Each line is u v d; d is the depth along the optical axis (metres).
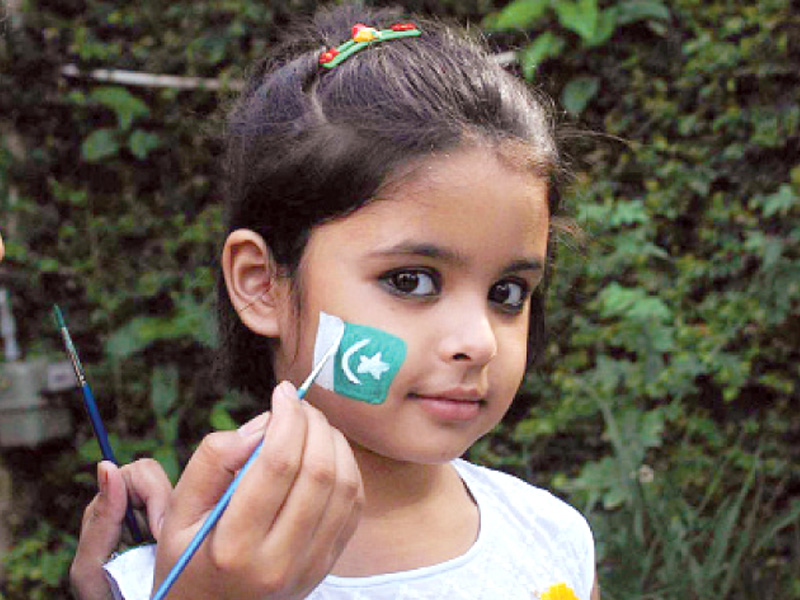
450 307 1.06
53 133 3.90
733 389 3.54
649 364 3.60
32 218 3.89
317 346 1.08
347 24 1.33
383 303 1.06
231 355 1.26
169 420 3.86
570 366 3.69
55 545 3.83
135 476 1.33
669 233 3.70
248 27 3.88
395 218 1.05
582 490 3.47
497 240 1.06
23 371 3.69
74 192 3.91
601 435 3.65
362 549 1.17
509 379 1.11
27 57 3.84
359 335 1.06
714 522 2.94
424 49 1.20
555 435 3.71
